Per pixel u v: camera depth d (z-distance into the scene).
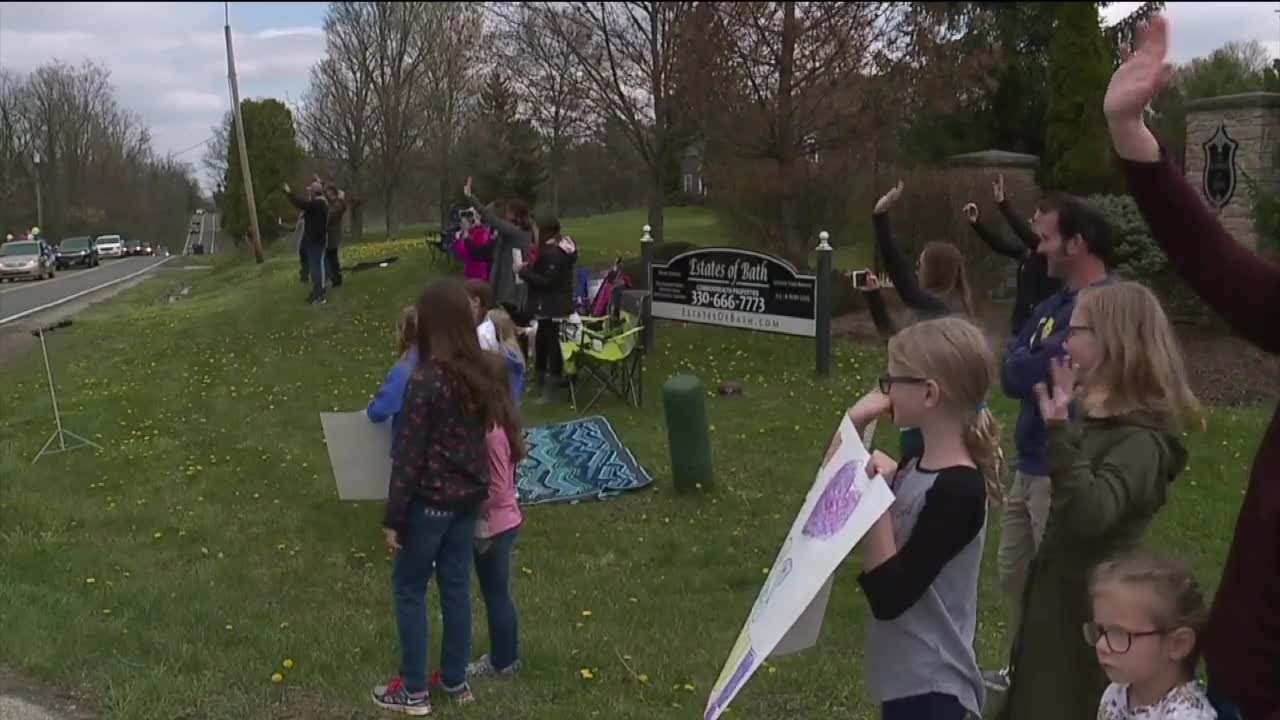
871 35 15.41
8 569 6.22
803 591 2.27
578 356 9.94
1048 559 2.96
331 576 6.17
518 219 11.31
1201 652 2.28
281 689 4.45
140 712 4.18
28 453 9.30
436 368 4.02
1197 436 8.23
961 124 20.19
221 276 32.16
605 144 20.28
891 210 14.82
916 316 5.13
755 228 16.97
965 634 2.52
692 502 7.33
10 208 74.44
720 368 11.43
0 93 74.19
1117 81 2.29
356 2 30.27
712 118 16.25
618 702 4.33
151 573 6.19
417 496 4.05
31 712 4.22
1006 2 17.64
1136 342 2.73
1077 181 16.55
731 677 2.45
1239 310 2.25
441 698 4.35
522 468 7.98
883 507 2.17
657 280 12.38
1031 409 3.87
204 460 8.81
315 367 12.70
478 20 20.77
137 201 85.81
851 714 4.25
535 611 5.45
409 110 33.69
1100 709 2.58
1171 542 6.26
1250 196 12.83
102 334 17.86
